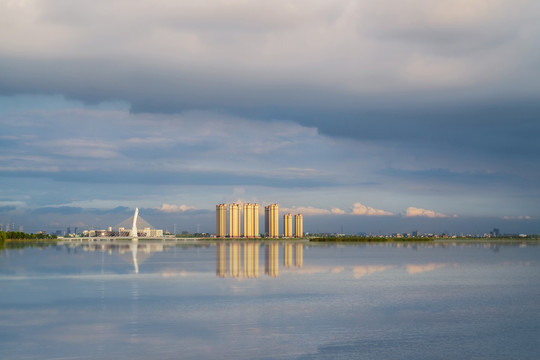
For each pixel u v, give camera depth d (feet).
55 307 229.66
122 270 424.87
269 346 161.38
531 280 352.90
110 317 206.49
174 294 272.10
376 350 158.10
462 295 273.54
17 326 189.16
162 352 153.48
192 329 184.34
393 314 215.72
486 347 162.61
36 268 445.37
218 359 147.13
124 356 149.48
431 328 188.75
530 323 198.59
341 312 219.61
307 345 163.12
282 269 433.07
